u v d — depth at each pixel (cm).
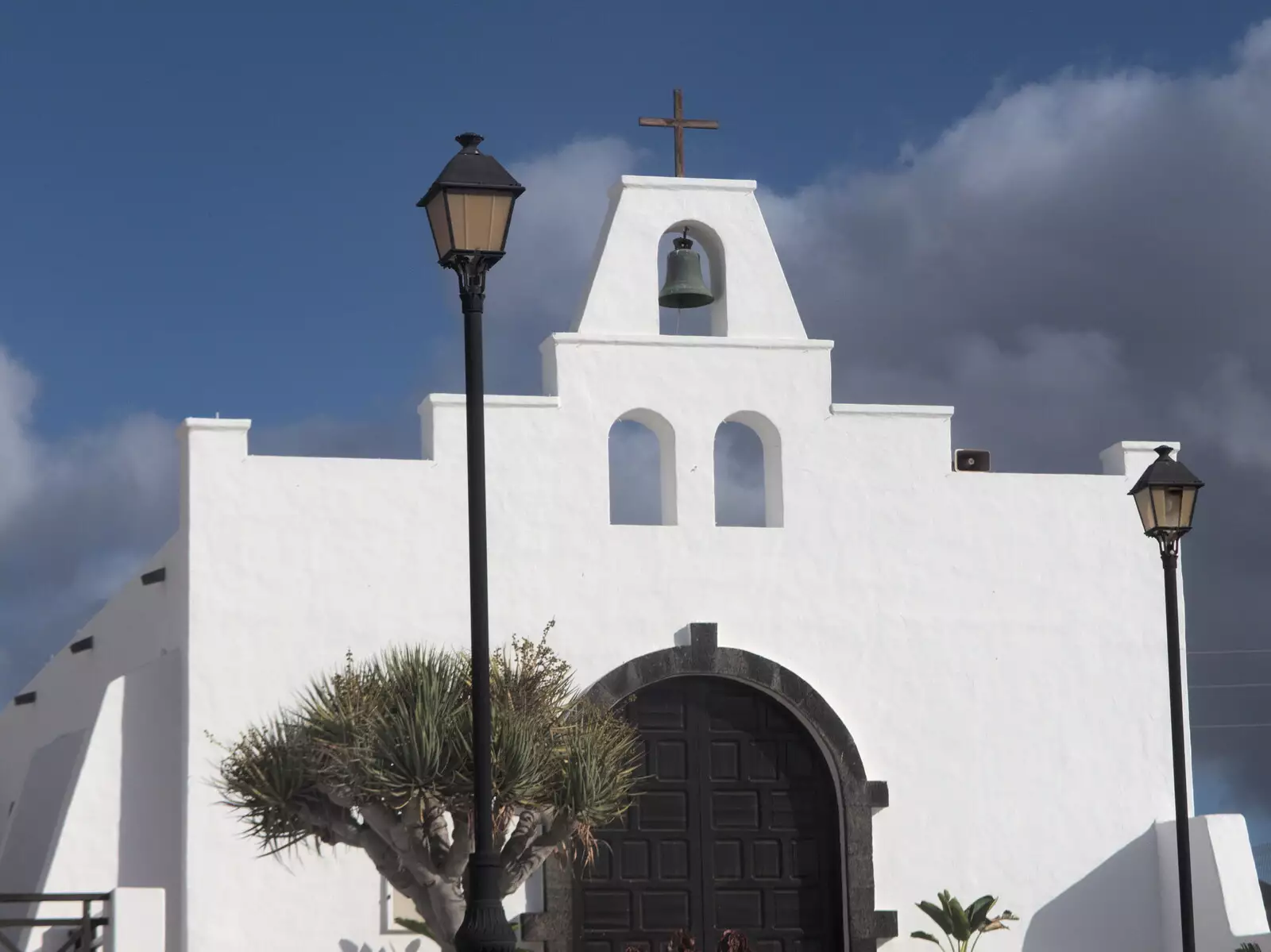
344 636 2842
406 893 2217
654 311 3072
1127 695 3162
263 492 2853
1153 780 3147
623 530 2991
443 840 2225
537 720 2234
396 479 2911
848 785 2995
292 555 2847
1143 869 3116
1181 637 3195
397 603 2875
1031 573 3158
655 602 2984
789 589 3045
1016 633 3133
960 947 2995
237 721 2780
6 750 4053
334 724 2164
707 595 3009
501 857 2192
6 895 2291
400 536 2895
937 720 3075
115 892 2294
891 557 3100
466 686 2223
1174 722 2414
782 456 3086
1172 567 2447
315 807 2219
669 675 2958
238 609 2814
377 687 2236
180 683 2842
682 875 2947
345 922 2777
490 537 2930
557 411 2991
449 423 2947
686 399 3056
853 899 2961
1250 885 2995
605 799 2234
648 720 2980
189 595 2802
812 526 3077
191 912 2717
